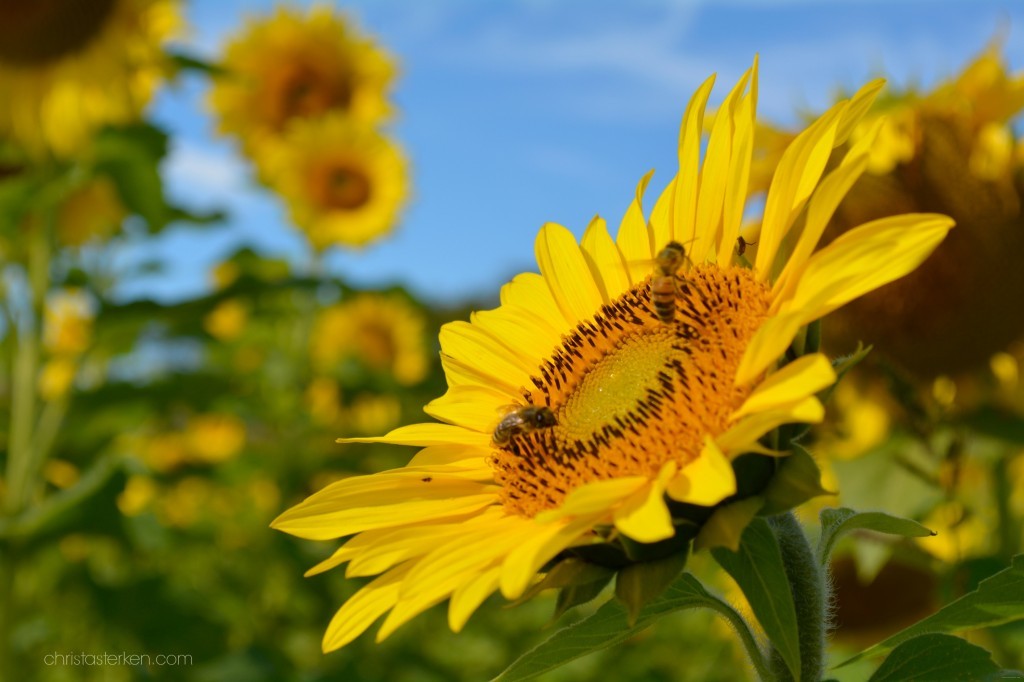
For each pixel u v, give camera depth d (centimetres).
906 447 353
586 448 196
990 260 360
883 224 163
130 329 577
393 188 843
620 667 655
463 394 238
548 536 168
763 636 194
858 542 337
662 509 156
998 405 374
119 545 532
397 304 1015
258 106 888
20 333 585
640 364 203
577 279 242
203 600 620
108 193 711
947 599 311
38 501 640
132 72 647
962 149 364
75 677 615
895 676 172
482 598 159
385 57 895
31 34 622
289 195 834
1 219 572
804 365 160
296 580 698
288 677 559
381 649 700
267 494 885
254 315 831
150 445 933
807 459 165
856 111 189
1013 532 364
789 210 189
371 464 827
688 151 221
